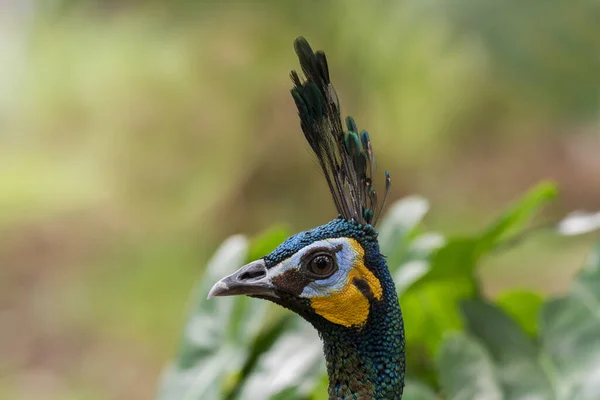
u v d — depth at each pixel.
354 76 12.23
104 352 11.97
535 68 10.65
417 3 11.19
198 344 5.22
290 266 3.60
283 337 5.22
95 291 13.56
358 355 3.66
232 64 13.21
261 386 4.98
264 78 13.20
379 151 12.99
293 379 4.93
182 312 12.70
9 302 13.38
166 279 13.62
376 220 3.76
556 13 10.24
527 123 13.47
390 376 3.66
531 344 5.09
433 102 12.66
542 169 15.20
